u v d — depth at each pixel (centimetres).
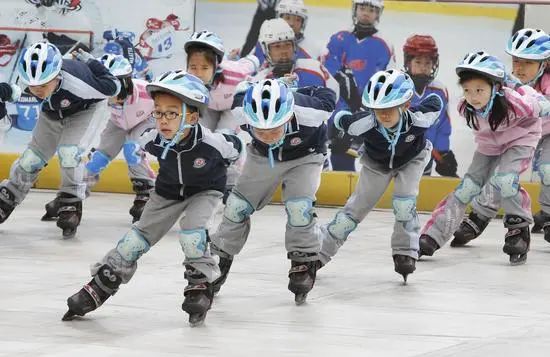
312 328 1282
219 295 1470
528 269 1742
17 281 1535
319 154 1406
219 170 1285
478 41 2331
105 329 1253
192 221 1266
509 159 1773
